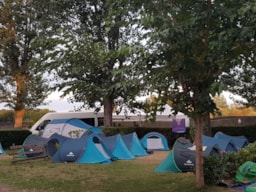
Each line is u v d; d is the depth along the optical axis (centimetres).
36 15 2573
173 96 727
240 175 888
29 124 3394
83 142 1527
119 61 783
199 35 614
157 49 599
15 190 935
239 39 532
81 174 1172
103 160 1465
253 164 898
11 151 2073
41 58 694
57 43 683
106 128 2198
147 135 1984
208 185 866
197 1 594
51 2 2077
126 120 2567
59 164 1445
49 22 2077
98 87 734
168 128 2289
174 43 586
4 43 2648
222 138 1493
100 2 1994
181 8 635
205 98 638
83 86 731
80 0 2025
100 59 697
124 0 622
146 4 624
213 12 571
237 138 1541
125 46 607
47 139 1727
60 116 2575
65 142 1559
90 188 934
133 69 650
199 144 830
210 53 625
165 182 977
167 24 600
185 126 2189
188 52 595
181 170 1140
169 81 716
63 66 716
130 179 1052
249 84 1797
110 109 2341
